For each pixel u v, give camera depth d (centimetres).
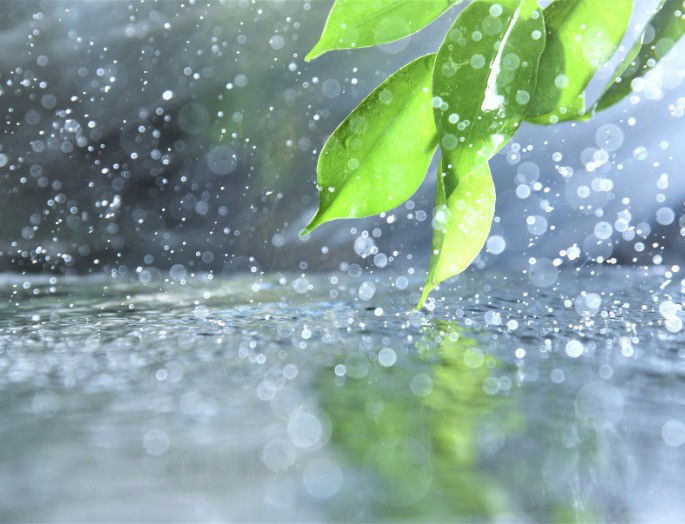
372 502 61
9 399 76
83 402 75
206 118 260
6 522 60
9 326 105
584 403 74
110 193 238
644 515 60
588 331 99
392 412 72
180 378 80
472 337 95
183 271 215
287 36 285
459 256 68
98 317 115
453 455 66
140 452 67
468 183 68
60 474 64
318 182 68
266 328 103
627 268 210
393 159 68
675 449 67
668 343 92
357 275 200
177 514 61
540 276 189
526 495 62
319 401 74
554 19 67
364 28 66
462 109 65
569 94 67
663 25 70
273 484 63
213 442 68
